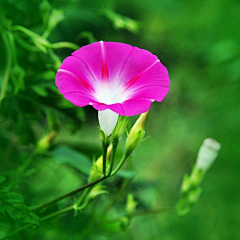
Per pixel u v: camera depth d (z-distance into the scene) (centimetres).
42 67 65
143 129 55
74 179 76
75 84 52
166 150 162
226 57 151
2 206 54
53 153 65
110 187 70
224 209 149
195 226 137
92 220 69
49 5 62
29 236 66
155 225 121
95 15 72
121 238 88
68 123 66
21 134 64
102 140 54
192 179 69
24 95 65
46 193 72
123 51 54
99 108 50
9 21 63
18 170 65
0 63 65
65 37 85
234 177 156
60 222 69
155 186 74
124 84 53
